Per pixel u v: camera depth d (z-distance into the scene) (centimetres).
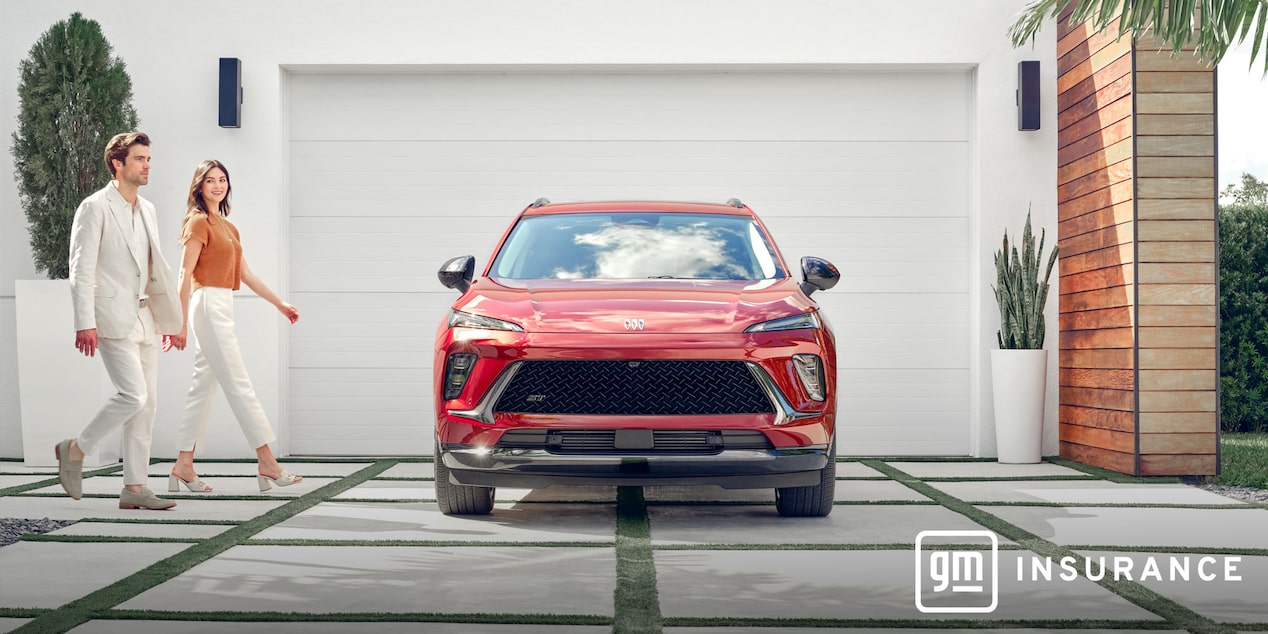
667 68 752
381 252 756
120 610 302
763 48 739
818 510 477
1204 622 291
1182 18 488
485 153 758
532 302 462
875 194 753
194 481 553
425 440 754
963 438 749
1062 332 728
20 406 709
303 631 282
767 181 754
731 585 338
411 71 757
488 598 321
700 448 433
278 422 740
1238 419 953
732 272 518
